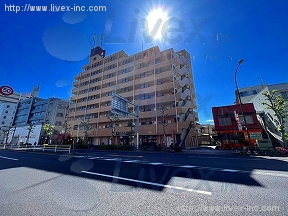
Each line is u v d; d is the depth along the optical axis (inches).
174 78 1046.4
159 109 1004.6
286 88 735.7
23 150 723.4
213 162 318.7
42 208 114.2
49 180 188.1
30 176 209.3
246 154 480.1
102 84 1370.6
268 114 828.0
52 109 1604.3
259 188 152.7
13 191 151.1
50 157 435.8
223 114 797.9
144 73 1167.0
